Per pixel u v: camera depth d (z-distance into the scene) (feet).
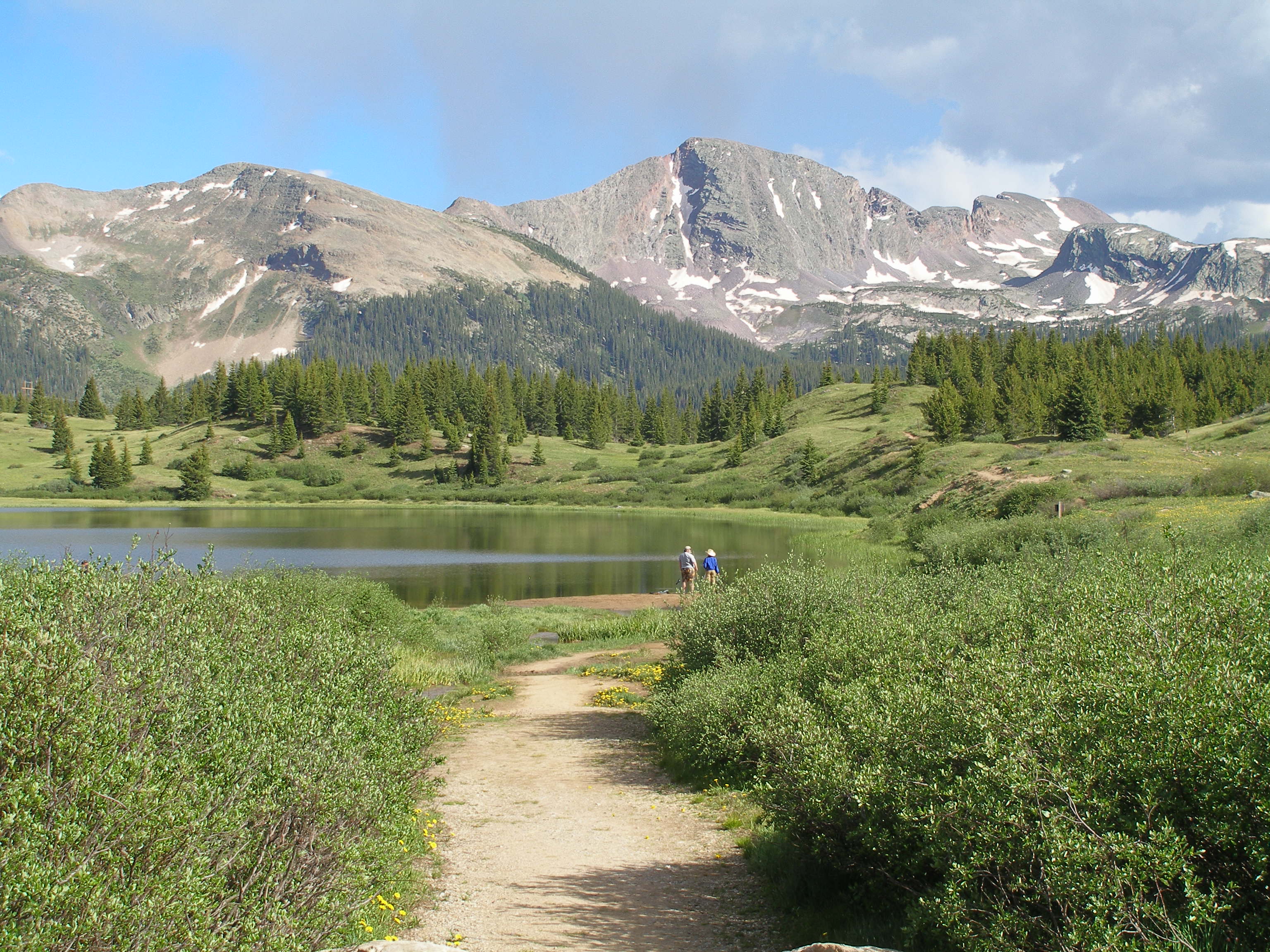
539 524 301.43
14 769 12.76
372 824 19.90
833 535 211.82
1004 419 323.98
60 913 11.46
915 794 18.02
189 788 14.55
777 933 19.69
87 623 17.47
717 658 41.19
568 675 69.00
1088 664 18.86
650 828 29.19
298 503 419.13
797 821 21.58
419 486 465.88
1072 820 14.01
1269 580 19.84
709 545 208.95
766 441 481.87
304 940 15.39
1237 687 14.73
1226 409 351.05
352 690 25.64
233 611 24.38
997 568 41.50
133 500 406.62
